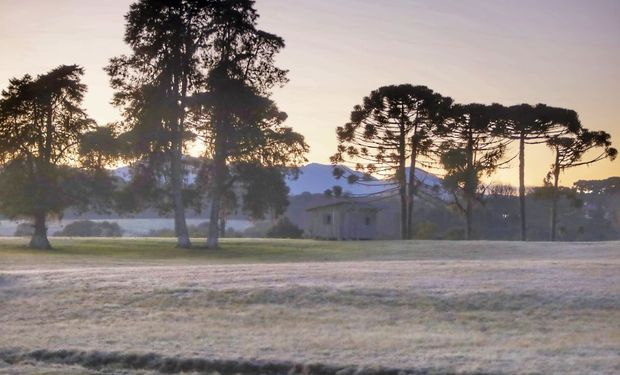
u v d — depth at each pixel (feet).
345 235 247.50
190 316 72.74
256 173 207.21
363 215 250.98
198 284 85.56
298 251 190.29
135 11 196.85
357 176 264.52
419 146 256.93
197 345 60.85
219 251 191.42
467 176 265.13
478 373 50.70
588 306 74.18
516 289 80.89
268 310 74.59
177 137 201.46
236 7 198.90
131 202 204.03
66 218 360.69
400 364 53.52
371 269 99.81
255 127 202.59
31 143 189.98
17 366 56.39
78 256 169.48
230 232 348.18
